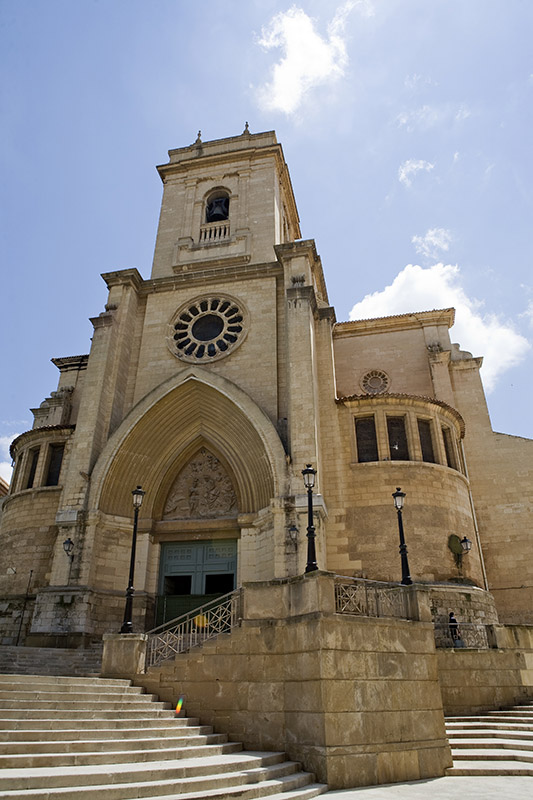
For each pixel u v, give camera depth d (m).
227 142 33.25
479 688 14.66
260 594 12.24
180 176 32.72
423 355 29.89
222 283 27.17
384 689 10.91
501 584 24.09
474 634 17.80
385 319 31.02
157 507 23.03
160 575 22.11
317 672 10.40
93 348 24.91
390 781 10.09
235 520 21.95
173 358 25.80
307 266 25.25
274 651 11.60
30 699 10.67
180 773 8.22
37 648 17.72
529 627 15.91
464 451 26.64
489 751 11.69
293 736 10.65
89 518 20.97
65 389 30.70
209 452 24.08
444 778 10.34
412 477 21.59
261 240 28.83
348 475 21.94
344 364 30.73
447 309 30.44
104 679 12.38
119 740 9.33
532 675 15.31
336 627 10.81
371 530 20.83
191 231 30.31
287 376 21.97
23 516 23.62
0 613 21.55
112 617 20.30
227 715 11.63
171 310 27.20
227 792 7.74
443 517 21.20
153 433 23.55
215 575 22.09
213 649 12.26
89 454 22.33
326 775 9.54
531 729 12.70
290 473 19.98
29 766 7.99
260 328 25.28
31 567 22.28
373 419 23.17
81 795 6.95
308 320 22.89
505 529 25.02
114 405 24.36
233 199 30.91
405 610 12.62
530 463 26.05
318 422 22.42
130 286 27.28
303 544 18.48
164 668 12.60
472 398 28.25
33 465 25.41
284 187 34.38
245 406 22.23
